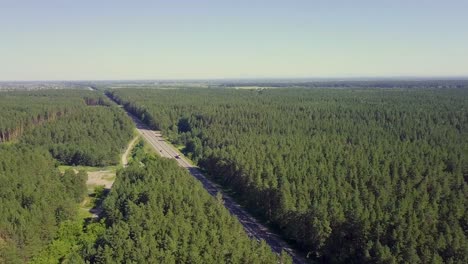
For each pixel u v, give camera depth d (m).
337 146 155.38
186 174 127.69
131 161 178.75
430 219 90.06
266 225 113.44
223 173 149.12
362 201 100.62
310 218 94.94
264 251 79.31
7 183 113.31
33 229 93.69
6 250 84.75
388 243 85.31
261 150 150.12
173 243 79.25
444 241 82.19
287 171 122.25
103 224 101.19
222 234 83.19
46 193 111.31
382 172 120.81
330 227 92.69
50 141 194.12
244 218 118.00
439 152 144.38
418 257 79.50
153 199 99.00
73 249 89.81
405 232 83.81
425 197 101.19
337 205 96.75
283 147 153.38
